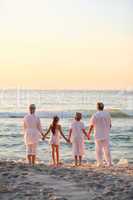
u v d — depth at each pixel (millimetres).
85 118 51812
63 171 11695
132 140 31359
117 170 12820
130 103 97562
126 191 9180
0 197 8719
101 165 14680
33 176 10633
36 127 14508
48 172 11336
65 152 23578
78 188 9508
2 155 22516
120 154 23328
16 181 10000
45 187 9484
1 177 10367
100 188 9617
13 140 31062
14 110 72938
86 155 22250
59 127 14867
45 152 23094
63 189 9383
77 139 14789
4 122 47531
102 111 14781
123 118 52531
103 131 14672
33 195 8828
